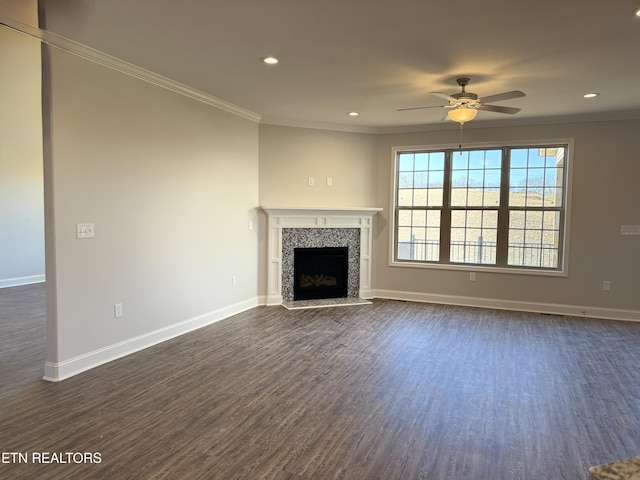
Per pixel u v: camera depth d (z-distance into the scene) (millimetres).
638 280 5578
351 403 3121
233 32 3133
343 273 6699
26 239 7863
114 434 2654
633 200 5543
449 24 2947
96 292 3740
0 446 2508
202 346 4352
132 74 3969
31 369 3682
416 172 6664
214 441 2592
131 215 4059
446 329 5074
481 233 6355
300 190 6363
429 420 2887
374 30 3068
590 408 3086
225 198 5422
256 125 6023
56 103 3316
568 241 5836
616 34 3082
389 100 5043
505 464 2393
